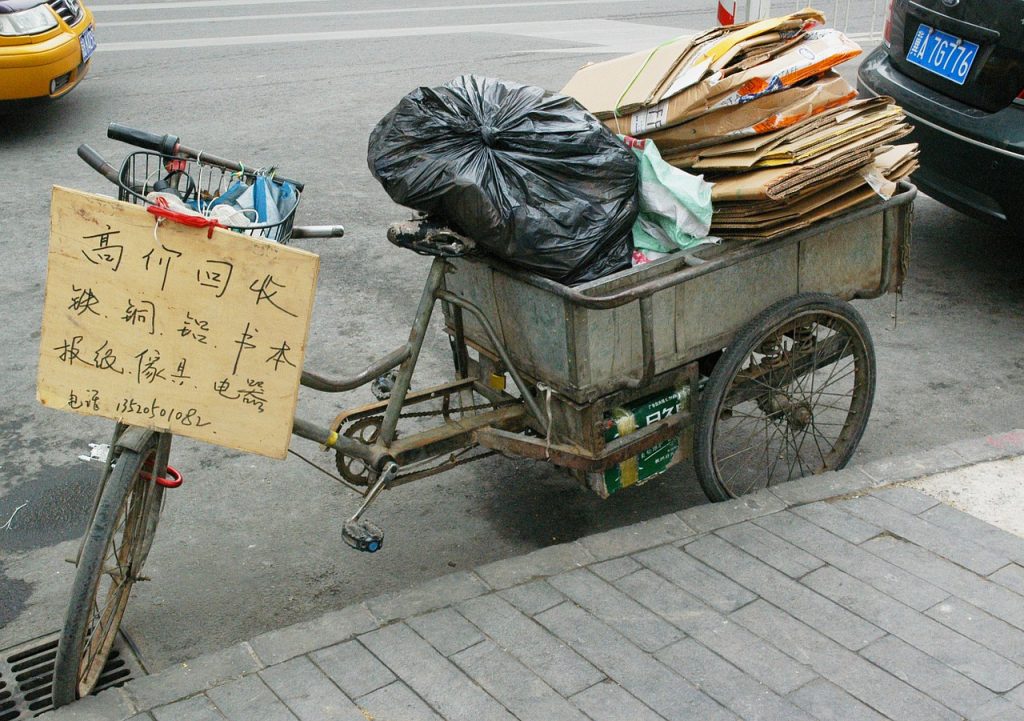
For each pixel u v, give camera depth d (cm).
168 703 277
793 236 348
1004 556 336
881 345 521
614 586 321
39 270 604
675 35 1189
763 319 354
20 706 300
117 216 267
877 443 440
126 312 272
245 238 268
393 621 306
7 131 847
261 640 298
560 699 276
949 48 543
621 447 346
